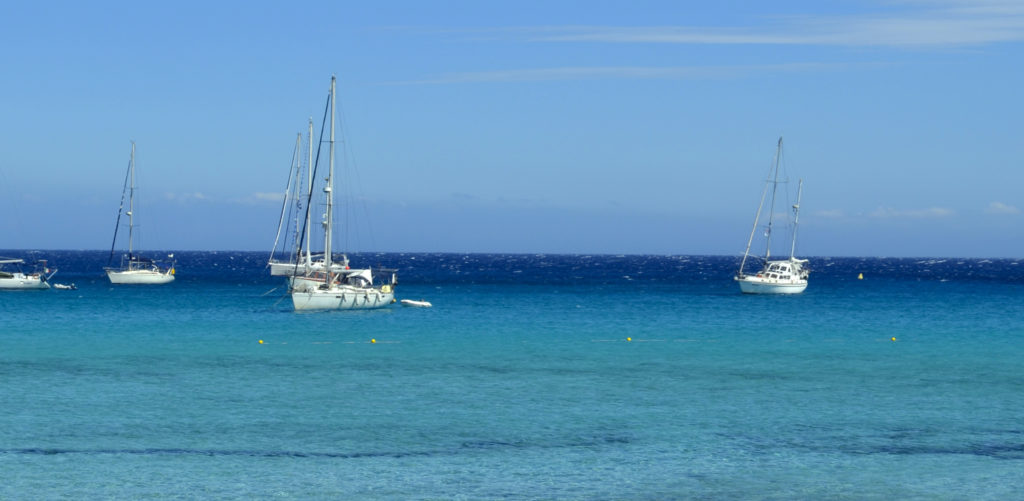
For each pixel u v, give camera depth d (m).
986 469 30.12
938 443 33.44
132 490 27.44
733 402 40.69
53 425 35.34
